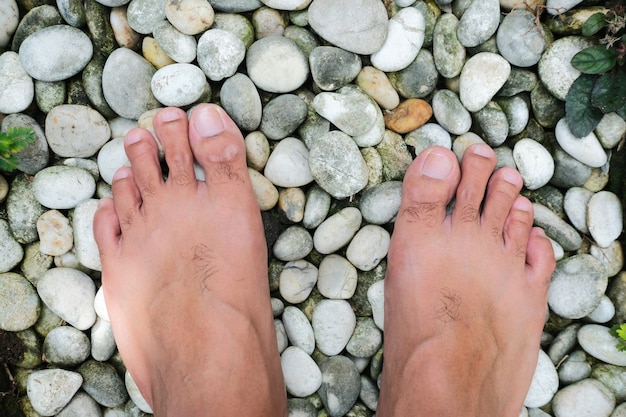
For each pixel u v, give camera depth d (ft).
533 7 1.71
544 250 1.73
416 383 1.66
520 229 1.73
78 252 1.73
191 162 1.71
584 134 1.71
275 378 1.69
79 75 1.71
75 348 1.72
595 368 1.80
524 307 1.72
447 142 1.77
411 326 1.70
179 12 1.65
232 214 1.70
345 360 1.79
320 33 1.70
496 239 1.73
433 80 1.74
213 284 1.68
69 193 1.70
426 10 1.72
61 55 1.66
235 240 1.70
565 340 1.79
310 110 1.74
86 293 1.73
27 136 1.57
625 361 1.77
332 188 1.72
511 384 1.71
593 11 1.70
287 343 1.80
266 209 1.76
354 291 1.79
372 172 1.76
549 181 1.80
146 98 1.70
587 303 1.76
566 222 1.81
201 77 1.69
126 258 1.70
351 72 1.71
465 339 1.68
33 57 1.66
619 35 1.69
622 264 1.81
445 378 1.65
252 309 1.69
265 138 1.74
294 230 1.75
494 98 1.77
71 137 1.69
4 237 1.71
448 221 1.74
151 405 1.72
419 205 1.71
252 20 1.73
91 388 1.73
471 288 1.71
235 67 1.69
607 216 1.77
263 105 1.74
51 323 1.74
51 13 1.69
